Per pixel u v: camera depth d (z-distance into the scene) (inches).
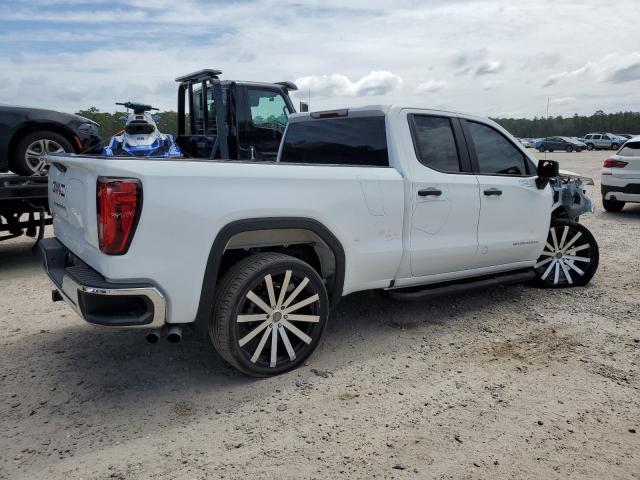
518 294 217.0
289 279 139.0
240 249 148.0
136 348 161.9
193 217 122.6
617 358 154.3
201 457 108.1
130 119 337.4
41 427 119.0
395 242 161.6
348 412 125.3
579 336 171.3
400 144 165.9
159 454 109.1
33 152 298.4
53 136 303.4
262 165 135.0
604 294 215.9
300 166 141.9
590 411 124.8
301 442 113.2
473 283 186.7
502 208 190.4
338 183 146.9
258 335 139.5
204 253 124.8
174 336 126.0
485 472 102.6
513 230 196.2
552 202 211.8
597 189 623.8
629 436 114.5
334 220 146.0
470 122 188.7
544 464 105.0
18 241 336.5
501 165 196.4
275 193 134.7
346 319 187.8
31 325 182.4
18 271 261.9
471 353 159.0
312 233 147.0
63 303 207.9
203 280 125.9
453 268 180.5
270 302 137.0
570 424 119.3
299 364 146.0
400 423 120.2
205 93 345.1
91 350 160.4
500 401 129.8
